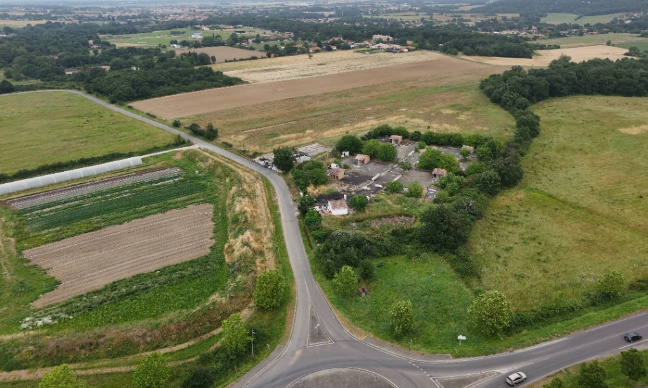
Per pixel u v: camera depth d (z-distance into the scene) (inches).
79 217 3326.8
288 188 3777.1
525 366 1902.1
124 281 2568.9
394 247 2832.2
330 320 2241.6
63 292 2492.6
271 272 2321.6
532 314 2201.0
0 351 2053.4
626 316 2169.0
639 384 1763.0
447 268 2647.6
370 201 3449.8
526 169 4025.6
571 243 2874.0
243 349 2000.5
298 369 1936.5
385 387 1829.5
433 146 4611.2
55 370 1704.0
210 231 3127.5
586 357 1930.4
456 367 1918.1
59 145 4773.6
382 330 2165.4
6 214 3390.7
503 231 3041.3
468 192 3467.0
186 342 2123.5
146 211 3412.9
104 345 2079.2
